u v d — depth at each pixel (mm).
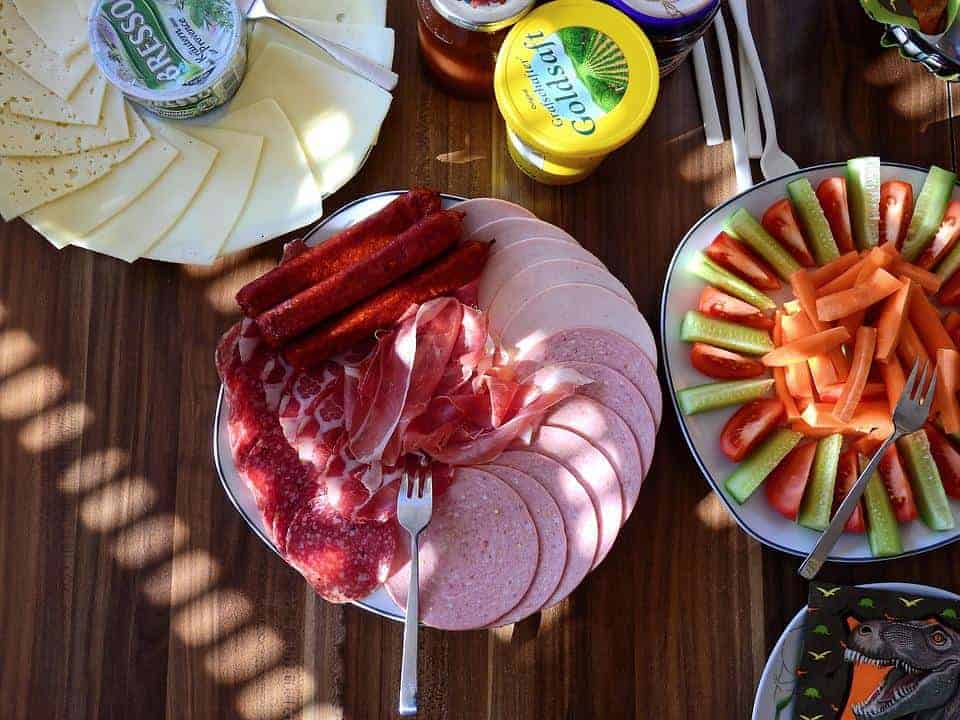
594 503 561
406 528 549
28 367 622
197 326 631
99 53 594
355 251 579
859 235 630
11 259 627
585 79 563
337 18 646
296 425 577
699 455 606
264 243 633
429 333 573
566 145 557
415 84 656
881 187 634
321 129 631
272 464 574
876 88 676
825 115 673
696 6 570
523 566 560
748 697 621
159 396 625
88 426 621
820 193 629
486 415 571
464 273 577
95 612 608
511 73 563
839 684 593
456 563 562
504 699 614
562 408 571
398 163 651
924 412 590
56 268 629
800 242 623
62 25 626
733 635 624
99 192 614
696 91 665
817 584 602
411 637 535
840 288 608
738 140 656
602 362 575
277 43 637
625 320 581
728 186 661
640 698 618
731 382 610
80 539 612
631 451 567
